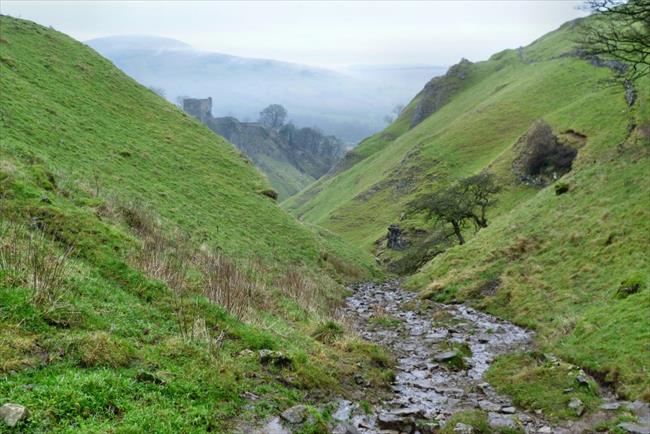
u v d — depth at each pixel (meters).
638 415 14.22
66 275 14.91
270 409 12.25
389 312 35.59
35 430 8.31
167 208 38.88
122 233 22.20
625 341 19.64
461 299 37.28
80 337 11.67
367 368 18.88
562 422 14.57
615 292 26.08
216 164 58.00
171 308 16.55
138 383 10.98
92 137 44.69
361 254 77.44
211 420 10.71
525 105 140.25
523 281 34.72
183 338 14.31
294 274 35.94
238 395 12.52
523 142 97.62
